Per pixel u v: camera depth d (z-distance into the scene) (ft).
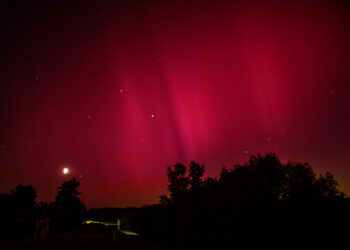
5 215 76.54
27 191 96.73
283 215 32.89
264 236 32.86
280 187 35.63
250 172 37.24
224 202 38.11
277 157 37.99
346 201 32.81
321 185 33.47
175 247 56.39
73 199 128.06
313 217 31.94
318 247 29.30
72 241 62.18
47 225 74.54
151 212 92.73
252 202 34.37
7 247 56.29
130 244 61.57
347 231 30.12
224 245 36.40
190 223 46.73
